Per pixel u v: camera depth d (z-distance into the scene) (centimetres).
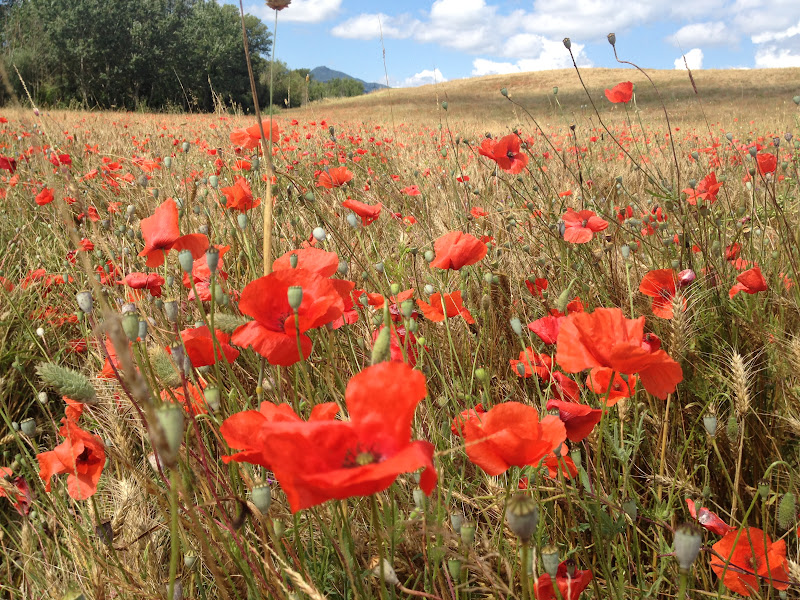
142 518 199
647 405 255
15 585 225
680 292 261
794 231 382
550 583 161
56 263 445
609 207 484
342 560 149
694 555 113
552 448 134
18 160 668
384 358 128
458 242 245
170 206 209
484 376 202
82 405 195
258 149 425
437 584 177
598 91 3962
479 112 2652
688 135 1088
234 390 202
